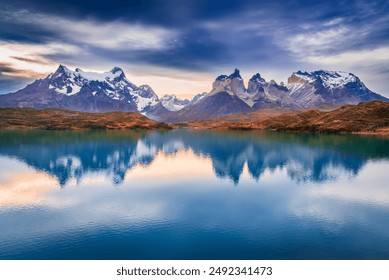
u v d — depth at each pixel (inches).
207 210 1610.5
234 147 4448.8
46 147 4114.2
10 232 1307.8
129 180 2294.5
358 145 4456.2
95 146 4340.6
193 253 1134.4
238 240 1245.7
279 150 4001.0
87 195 1872.5
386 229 1348.4
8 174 2443.4
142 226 1387.8
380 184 2159.2
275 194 1920.5
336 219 1477.6
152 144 4867.1
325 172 2581.2
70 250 1155.3
